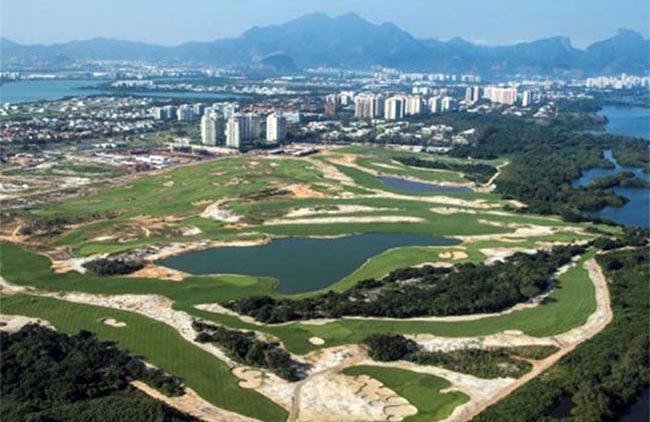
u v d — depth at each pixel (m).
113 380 147.00
